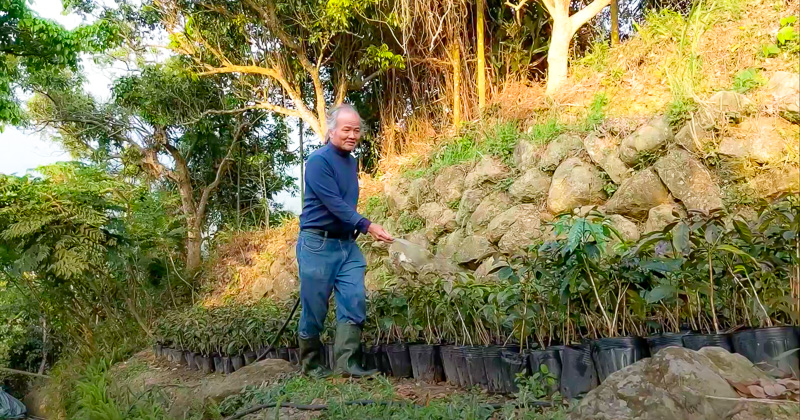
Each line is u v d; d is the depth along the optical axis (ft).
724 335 8.14
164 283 33.14
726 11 19.88
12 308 26.86
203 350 19.24
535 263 9.55
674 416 6.15
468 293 11.29
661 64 20.88
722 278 8.61
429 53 30.58
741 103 16.03
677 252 9.00
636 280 8.91
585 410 6.79
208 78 37.17
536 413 7.91
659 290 8.25
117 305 28.02
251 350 17.06
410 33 29.43
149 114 37.11
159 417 11.73
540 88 26.21
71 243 23.22
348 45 33.78
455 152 25.86
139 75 36.58
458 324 11.64
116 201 27.22
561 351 9.23
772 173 15.03
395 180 28.02
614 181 17.85
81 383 16.79
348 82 34.27
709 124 16.21
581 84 23.17
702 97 17.15
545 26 29.91
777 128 15.43
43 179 24.98
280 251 32.83
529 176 19.94
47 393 23.63
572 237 8.58
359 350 12.35
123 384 17.69
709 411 6.08
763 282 8.32
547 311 9.84
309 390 10.71
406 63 33.01
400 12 28.96
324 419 9.04
